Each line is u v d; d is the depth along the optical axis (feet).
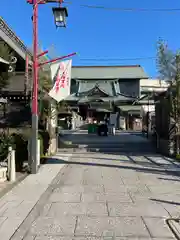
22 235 16.52
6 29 39.47
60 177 32.55
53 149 54.39
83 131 121.49
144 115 121.39
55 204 22.35
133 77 128.67
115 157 48.39
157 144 56.59
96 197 24.34
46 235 16.49
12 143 34.04
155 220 18.71
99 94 123.13
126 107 144.77
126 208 21.25
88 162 43.19
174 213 20.08
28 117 52.13
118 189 27.07
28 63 47.19
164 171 35.86
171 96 49.60
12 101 52.60
